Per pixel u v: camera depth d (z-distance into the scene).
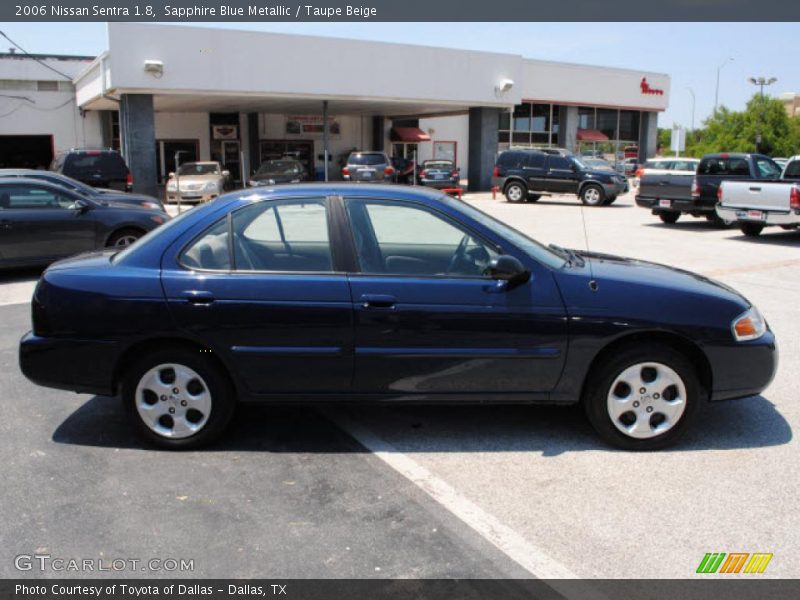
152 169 24.16
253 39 24.30
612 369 4.38
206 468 4.25
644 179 18.23
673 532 3.51
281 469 4.23
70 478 4.12
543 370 4.38
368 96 26.95
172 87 23.34
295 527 3.56
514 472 4.18
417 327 4.32
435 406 5.29
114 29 22.25
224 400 4.48
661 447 4.46
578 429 4.83
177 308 4.32
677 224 18.64
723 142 56.62
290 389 4.43
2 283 10.42
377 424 4.94
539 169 26.47
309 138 38.69
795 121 57.78
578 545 3.40
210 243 4.48
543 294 4.35
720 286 4.77
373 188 4.66
